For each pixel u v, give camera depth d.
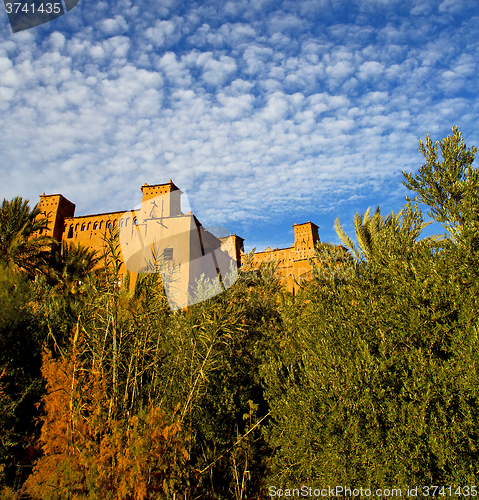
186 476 4.69
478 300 4.17
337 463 4.23
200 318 5.76
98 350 5.04
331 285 6.65
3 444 5.40
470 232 4.55
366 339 4.96
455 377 3.97
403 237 5.97
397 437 3.93
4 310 6.07
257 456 6.62
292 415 5.09
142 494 4.08
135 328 5.27
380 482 3.90
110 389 5.02
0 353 5.91
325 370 4.91
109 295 5.05
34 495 4.86
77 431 4.66
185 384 5.50
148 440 4.40
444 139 5.97
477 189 5.23
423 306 4.52
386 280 5.41
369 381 4.26
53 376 5.14
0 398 5.64
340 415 4.31
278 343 8.87
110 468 4.29
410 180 6.19
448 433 3.76
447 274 4.56
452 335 4.30
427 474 3.69
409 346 4.59
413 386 4.06
